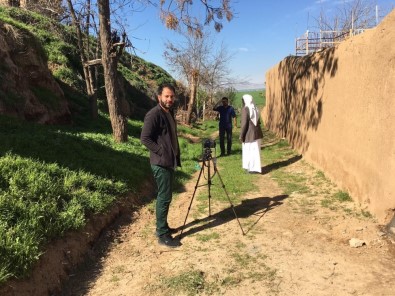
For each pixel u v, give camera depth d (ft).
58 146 24.40
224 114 40.04
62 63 53.21
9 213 14.69
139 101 75.05
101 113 49.75
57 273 14.30
